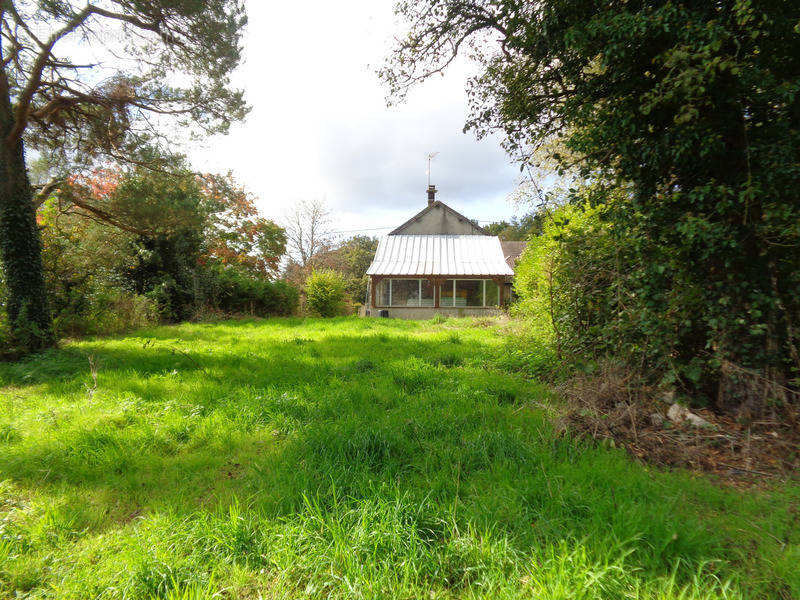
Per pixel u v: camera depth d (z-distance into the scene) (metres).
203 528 2.49
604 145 4.81
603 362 5.02
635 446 3.69
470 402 5.03
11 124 9.22
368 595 1.97
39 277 9.45
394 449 3.62
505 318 16.11
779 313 4.13
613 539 2.30
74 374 6.82
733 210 3.98
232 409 4.80
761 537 2.43
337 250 39.34
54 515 2.72
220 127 12.70
